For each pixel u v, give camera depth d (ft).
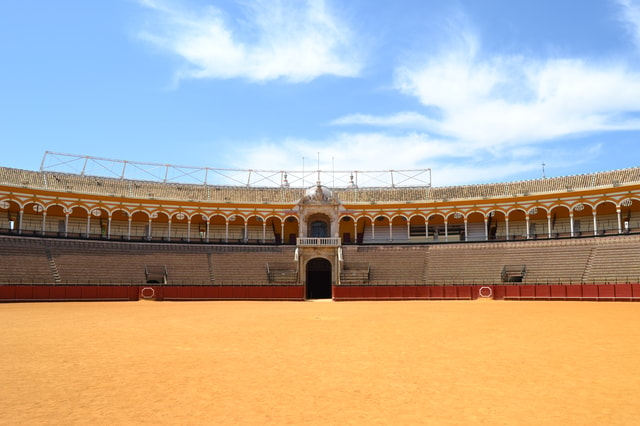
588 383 42.22
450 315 107.65
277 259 221.25
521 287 172.24
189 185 258.16
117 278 193.06
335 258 217.36
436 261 214.48
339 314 113.09
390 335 73.46
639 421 32.37
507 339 68.13
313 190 240.32
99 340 69.21
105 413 34.88
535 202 226.99
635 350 58.08
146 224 245.45
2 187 208.03
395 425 32.12
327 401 37.63
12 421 33.17
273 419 33.47
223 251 224.12
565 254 197.16
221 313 116.98
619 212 209.67
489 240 220.02
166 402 37.58
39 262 186.91
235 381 44.09
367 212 247.70
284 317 105.29
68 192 220.64
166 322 94.22
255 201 248.32
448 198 244.42
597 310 119.55
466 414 34.14
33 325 88.79
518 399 37.68
